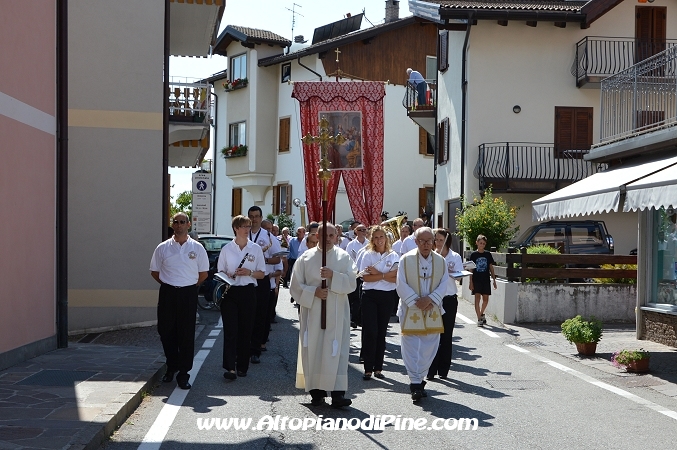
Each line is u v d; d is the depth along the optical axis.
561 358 12.45
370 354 10.57
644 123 15.34
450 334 10.62
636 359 11.05
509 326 16.41
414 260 9.23
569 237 21.11
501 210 21.92
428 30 39.59
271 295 13.66
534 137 26.62
